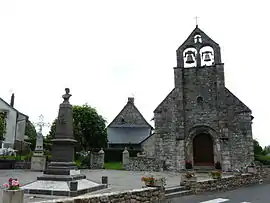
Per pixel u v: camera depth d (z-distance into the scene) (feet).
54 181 32.04
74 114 102.68
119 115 140.15
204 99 71.87
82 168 80.74
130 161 76.54
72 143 35.06
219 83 70.64
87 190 31.94
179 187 38.04
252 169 57.93
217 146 68.49
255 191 42.14
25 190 30.53
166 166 70.59
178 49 75.82
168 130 72.54
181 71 74.13
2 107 108.78
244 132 67.62
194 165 70.54
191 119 71.61
